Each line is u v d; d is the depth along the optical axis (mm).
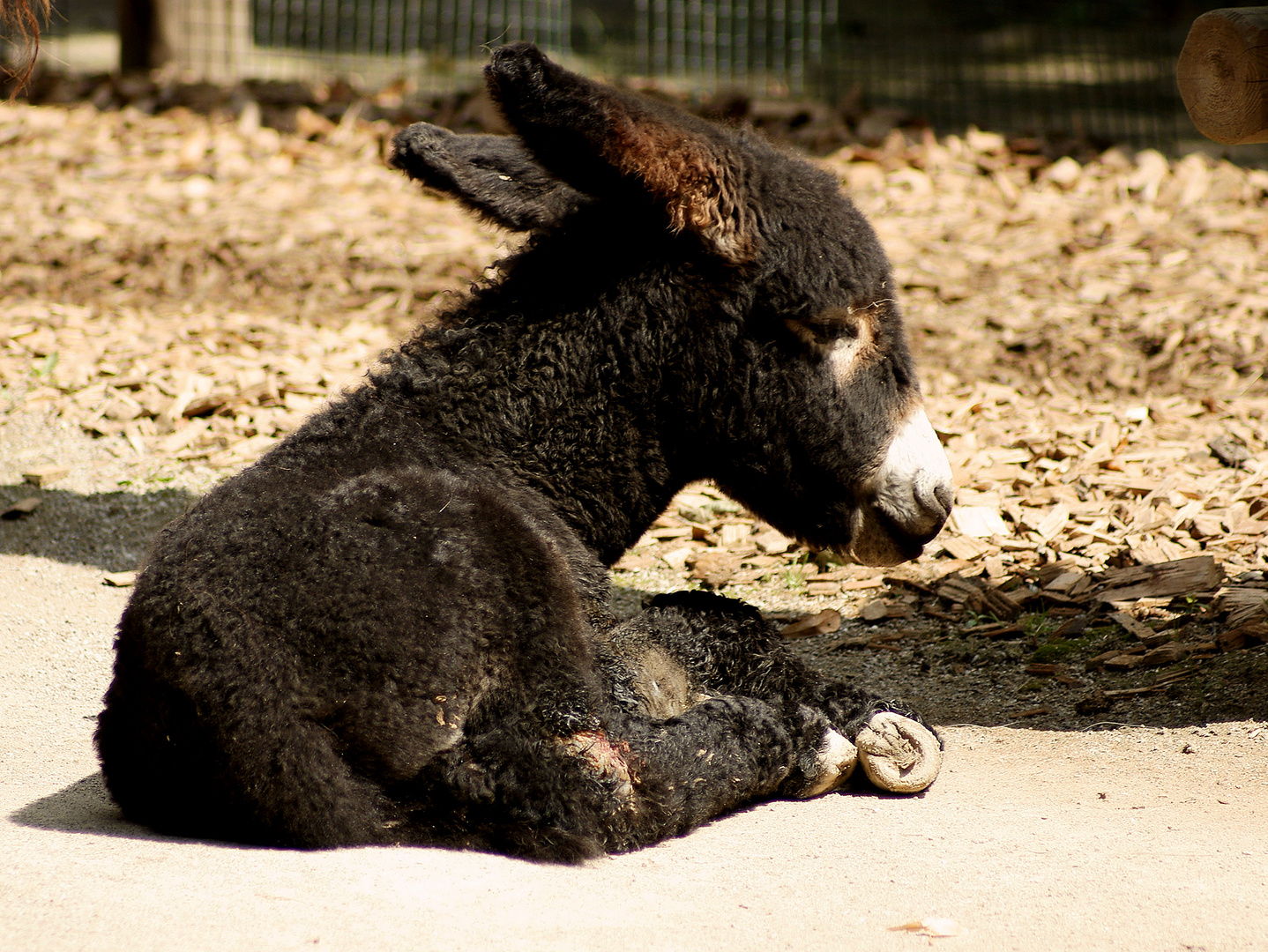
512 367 5270
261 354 11828
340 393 5527
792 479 5359
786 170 5273
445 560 4738
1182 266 13375
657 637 5543
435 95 18766
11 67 5938
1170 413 10352
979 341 12133
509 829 4684
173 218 15094
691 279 5152
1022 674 7160
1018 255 13992
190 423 10781
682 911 4160
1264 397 10555
